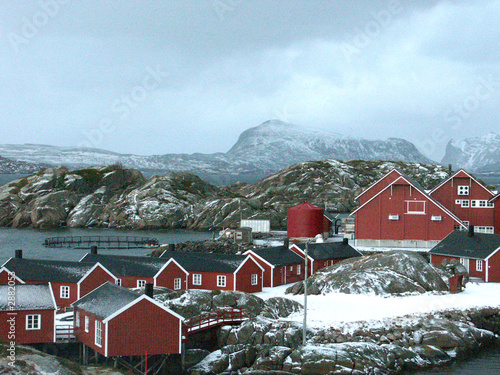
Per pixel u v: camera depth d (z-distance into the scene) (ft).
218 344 156.76
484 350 163.73
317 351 142.82
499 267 221.46
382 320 167.94
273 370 141.59
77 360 146.30
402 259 213.46
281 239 354.54
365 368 140.56
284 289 217.36
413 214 279.69
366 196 332.39
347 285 203.62
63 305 184.55
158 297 173.58
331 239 331.77
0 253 353.72
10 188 565.12
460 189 297.74
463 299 191.52
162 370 140.87
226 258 213.66
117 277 201.57
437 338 158.71
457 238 241.55
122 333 132.57
